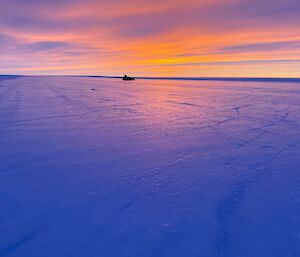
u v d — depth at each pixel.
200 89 22.61
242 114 8.62
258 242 2.15
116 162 4.02
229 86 27.97
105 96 14.97
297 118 7.73
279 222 2.44
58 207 2.69
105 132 6.00
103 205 2.73
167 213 2.59
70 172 3.61
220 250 2.06
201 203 2.79
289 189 3.11
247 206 2.72
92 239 2.18
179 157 4.27
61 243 2.13
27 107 9.73
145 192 3.03
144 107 10.35
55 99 12.76
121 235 2.23
